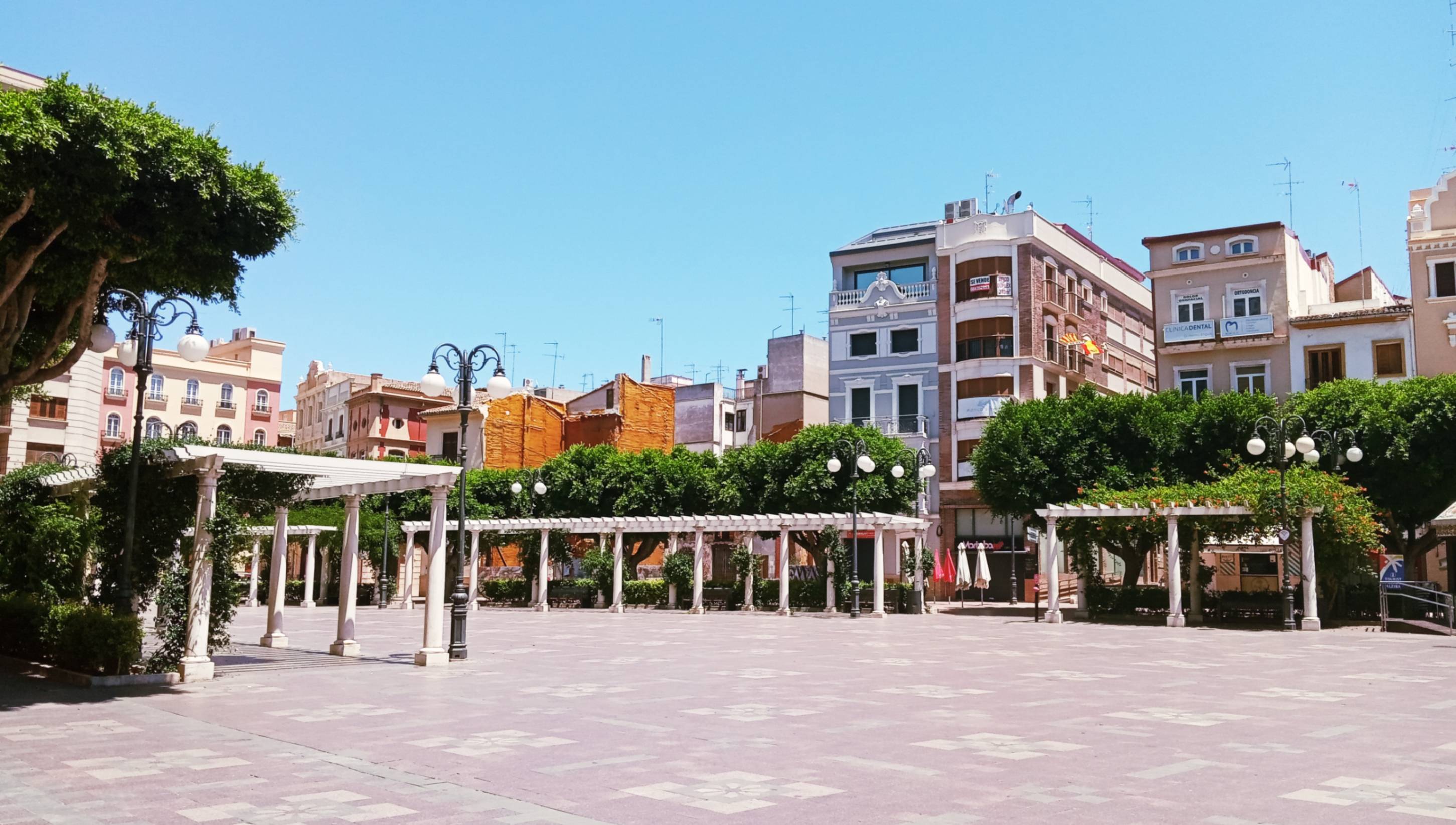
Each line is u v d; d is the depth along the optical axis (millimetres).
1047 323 54125
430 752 9883
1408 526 36000
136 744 10422
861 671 17703
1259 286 49219
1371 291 57656
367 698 14211
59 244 15883
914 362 56406
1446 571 42688
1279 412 36719
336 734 11039
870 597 40125
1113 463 38719
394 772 8938
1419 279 44688
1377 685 15422
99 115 14445
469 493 52250
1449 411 32812
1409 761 9273
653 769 9023
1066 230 60812
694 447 70625
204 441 18438
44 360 16938
